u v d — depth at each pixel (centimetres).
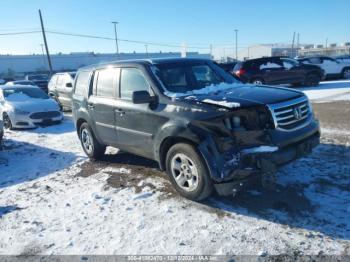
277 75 1666
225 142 377
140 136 498
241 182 377
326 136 694
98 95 599
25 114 1074
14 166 681
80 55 8188
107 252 339
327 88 1612
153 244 346
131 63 525
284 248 321
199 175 405
